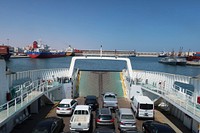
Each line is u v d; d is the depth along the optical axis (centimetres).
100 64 9856
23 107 1725
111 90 3556
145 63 14638
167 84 2886
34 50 17312
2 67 1734
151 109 2183
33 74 2880
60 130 1819
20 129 1833
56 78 3338
